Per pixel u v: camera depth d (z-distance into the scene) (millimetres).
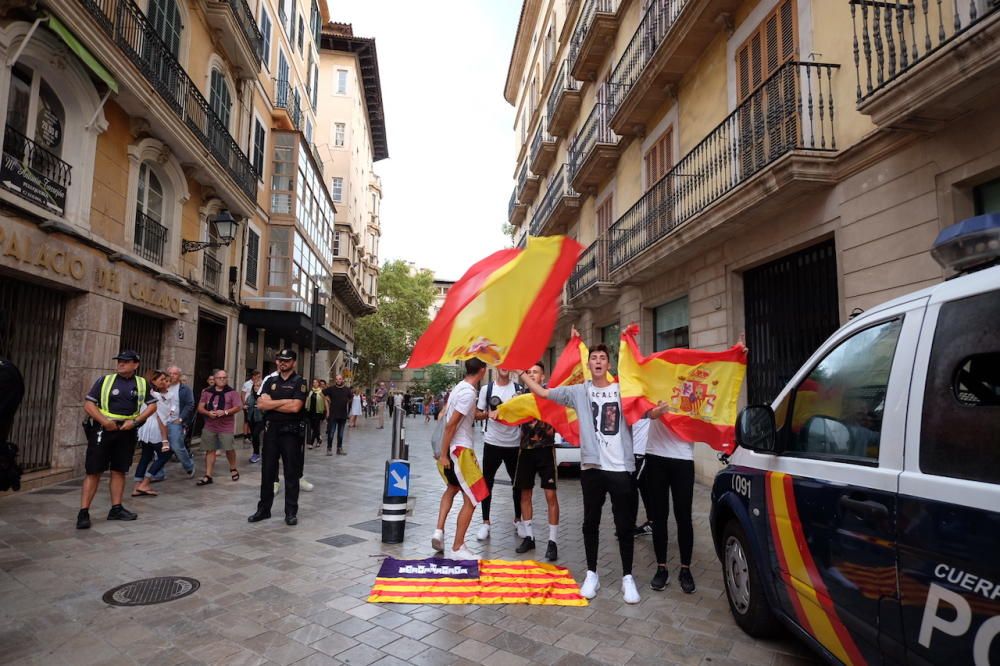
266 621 3758
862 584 2387
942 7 5574
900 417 2328
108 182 9594
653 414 4461
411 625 3748
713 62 9977
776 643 3584
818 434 3023
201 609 3926
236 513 6824
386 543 5652
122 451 6246
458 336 5168
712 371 4688
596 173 15641
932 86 4961
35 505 6879
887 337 2604
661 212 11469
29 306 8164
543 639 3586
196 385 14141
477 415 6074
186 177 12617
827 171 6906
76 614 3795
